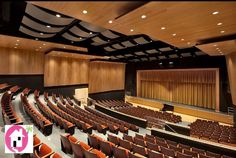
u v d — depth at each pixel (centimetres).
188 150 422
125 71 1809
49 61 1131
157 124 830
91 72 1450
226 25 421
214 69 1257
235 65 805
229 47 684
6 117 421
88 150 342
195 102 1439
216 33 500
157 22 392
